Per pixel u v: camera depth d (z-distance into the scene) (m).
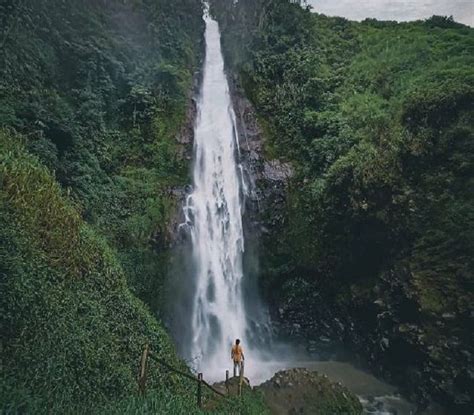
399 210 20.30
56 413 7.84
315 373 18.03
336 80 26.75
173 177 23.42
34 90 18.41
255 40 29.25
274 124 25.97
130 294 14.65
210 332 22.58
